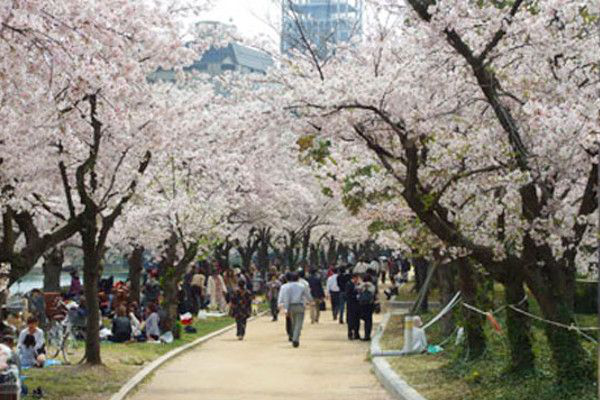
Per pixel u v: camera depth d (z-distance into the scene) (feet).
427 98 45.80
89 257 59.67
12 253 42.16
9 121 44.19
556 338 41.70
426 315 96.89
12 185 52.19
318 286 112.27
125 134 56.80
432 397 44.55
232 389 53.31
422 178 47.44
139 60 50.31
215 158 83.61
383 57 53.06
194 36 58.80
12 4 31.17
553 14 39.58
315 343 85.15
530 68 42.55
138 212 85.35
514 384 44.88
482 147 44.39
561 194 45.78
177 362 69.51
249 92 55.42
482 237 45.27
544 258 42.19
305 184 136.46
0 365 31.01
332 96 44.83
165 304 84.53
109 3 43.19
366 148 55.01
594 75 39.50
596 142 35.88
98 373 57.16
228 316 124.88
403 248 76.02
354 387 53.67
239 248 186.50
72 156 57.00
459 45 39.73
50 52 33.19
